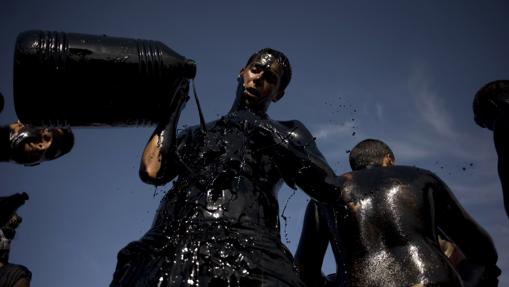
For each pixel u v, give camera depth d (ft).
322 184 9.23
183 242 7.98
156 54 9.23
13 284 12.30
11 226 13.24
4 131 12.25
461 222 13.96
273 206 9.12
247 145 9.41
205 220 8.27
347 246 13.48
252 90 10.59
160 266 7.80
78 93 8.93
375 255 12.86
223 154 9.28
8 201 13.39
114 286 8.26
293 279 8.17
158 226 8.68
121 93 9.11
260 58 10.87
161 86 9.23
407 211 13.24
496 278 14.34
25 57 8.63
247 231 8.29
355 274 12.95
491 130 15.92
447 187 14.28
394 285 12.21
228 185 8.77
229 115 10.19
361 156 15.31
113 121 9.45
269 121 9.69
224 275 7.59
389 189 13.62
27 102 8.88
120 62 9.00
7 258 12.98
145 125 9.73
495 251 14.14
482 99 15.67
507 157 14.11
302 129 9.74
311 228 14.85
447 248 16.38
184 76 9.41
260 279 7.77
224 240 7.98
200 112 9.78
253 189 8.94
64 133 12.72
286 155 9.32
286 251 8.73
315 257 14.66
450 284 12.06
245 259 7.83
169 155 9.34
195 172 9.11
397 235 12.91
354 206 13.66
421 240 12.80
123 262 8.54
